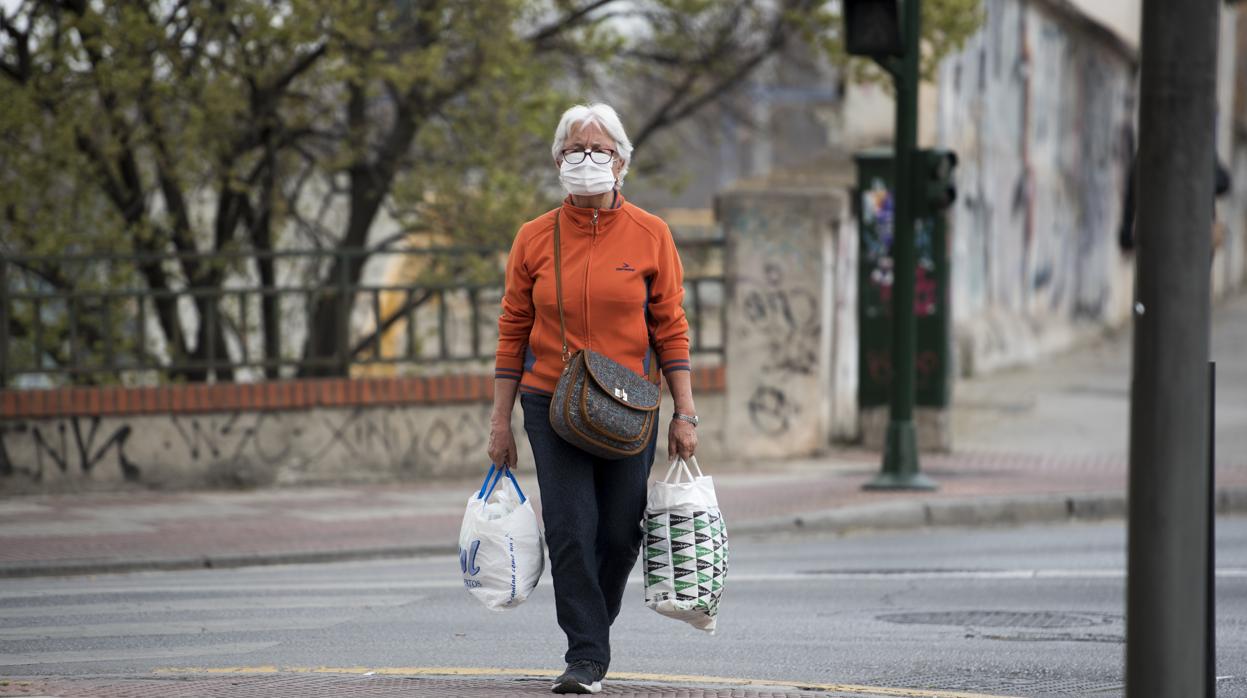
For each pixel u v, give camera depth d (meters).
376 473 42.81
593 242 15.59
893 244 39.16
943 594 25.69
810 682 18.44
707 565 15.84
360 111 47.53
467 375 43.47
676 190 58.25
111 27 41.12
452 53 46.59
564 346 15.51
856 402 51.38
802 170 52.62
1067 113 84.31
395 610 24.03
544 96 46.00
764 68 59.88
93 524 34.94
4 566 29.05
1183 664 11.02
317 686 16.67
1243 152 140.50
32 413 40.34
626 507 15.85
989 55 68.50
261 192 47.97
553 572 15.80
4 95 41.88
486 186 46.56
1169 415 10.95
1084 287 88.88
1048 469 42.72
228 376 47.53
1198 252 10.90
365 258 48.62
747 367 45.66
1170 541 10.98
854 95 56.94
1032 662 19.81
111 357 41.59
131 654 20.03
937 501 36.56
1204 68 10.87
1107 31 89.50
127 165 45.44
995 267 70.81
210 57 43.03
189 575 29.27
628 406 15.25
